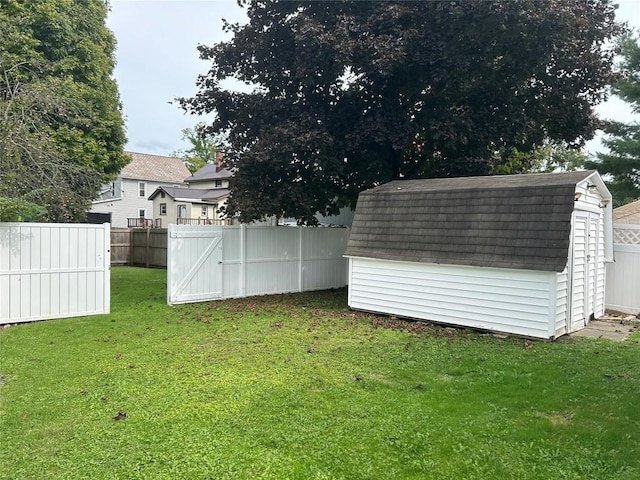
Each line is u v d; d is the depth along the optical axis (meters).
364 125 10.09
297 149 9.24
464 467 2.93
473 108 10.66
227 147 11.14
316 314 8.30
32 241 7.18
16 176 7.39
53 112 8.63
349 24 9.26
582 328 7.40
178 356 5.38
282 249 11.00
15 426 3.45
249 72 10.77
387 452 3.12
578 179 6.80
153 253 16.91
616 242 9.12
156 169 37.72
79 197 8.70
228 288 9.98
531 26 8.51
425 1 9.21
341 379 4.62
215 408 3.83
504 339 6.55
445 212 7.75
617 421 3.61
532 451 3.14
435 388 4.38
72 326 6.91
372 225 8.69
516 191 7.06
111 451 3.09
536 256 6.52
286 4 10.17
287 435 3.35
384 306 8.32
